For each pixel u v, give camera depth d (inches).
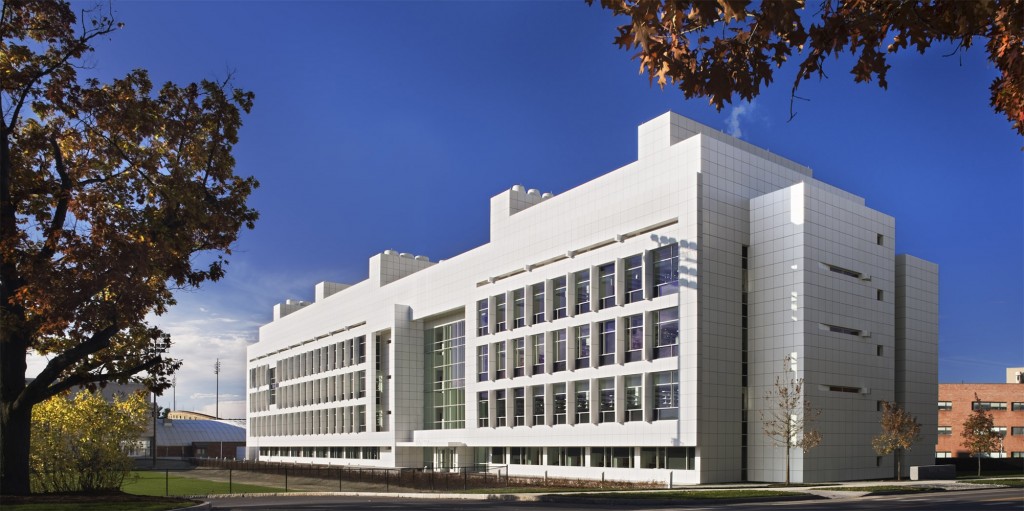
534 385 2223.2
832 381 1823.3
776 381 1809.8
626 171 2046.0
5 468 951.6
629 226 1991.9
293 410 4065.0
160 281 1039.0
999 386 3688.5
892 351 2016.5
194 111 1037.8
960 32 253.8
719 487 1567.4
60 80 985.5
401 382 2992.1
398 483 2135.8
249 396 4768.7
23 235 959.0
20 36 987.9
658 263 1919.3
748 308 1902.1
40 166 1045.2
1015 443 3619.6
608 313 2009.1
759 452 1820.9
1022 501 1102.4
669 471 1800.0
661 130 1979.6
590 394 2027.6
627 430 1908.2
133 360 1097.4
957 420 3730.3
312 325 3959.2
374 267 3351.4
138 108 991.0
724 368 1822.1
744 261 1919.3
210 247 1076.5
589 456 2055.9
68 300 912.3
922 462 2119.8
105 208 966.4
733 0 219.9
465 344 2645.2
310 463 3777.1
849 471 1841.8
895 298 2166.6
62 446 1288.1
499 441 2338.8
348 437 3373.5
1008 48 280.4
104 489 1240.2
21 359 983.6
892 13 267.9
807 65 274.2
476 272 2578.7
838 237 1894.7
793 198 1834.4
